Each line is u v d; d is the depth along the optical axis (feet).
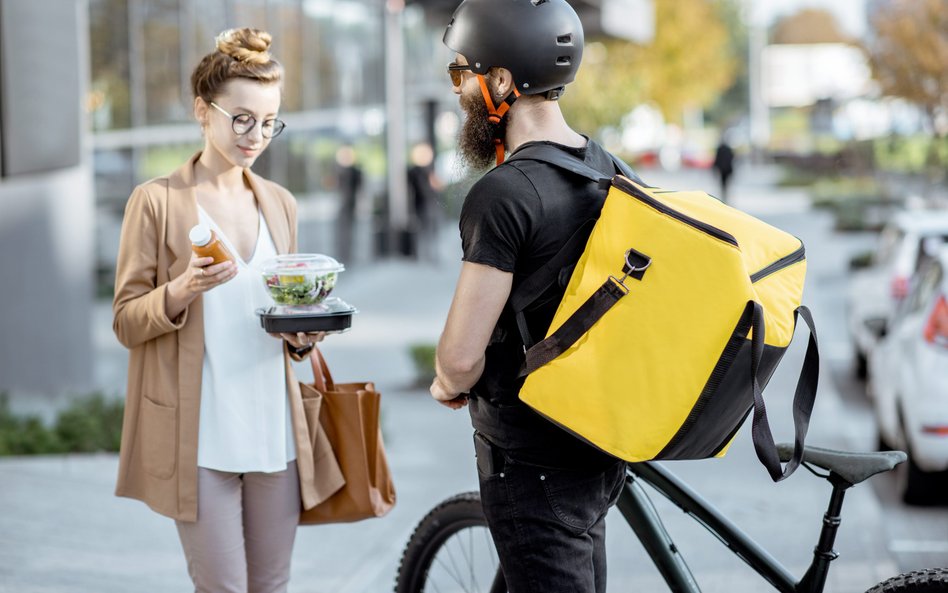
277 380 10.35
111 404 28.53
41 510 20.06
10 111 27.43
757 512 20.63
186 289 9.56
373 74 68.23
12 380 32.09
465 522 11.77
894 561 17.75
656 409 7.57
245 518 10.57
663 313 7.55
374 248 68.95
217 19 44.88
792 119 281.33
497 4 8.18
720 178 114.11
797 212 108.37
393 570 17.21
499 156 8.66
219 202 10.32
